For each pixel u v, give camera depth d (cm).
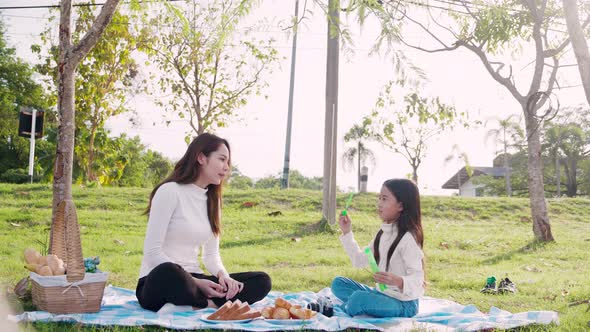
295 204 1352
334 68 1045
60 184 489
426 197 1515
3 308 373
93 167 1909
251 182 3166
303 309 375
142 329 330
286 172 1900
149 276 374
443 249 933
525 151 3791
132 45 1647
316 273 636
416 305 404
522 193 3850
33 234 867
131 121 1798
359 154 2250
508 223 1297
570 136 3584
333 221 1061
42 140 2883
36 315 348
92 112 1784
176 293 373
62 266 387
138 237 909
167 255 395
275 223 1112
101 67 1694
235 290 391
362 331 353
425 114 1291
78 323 334
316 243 936
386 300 390
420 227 386
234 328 340
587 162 3641
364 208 1357
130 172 3497
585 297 527
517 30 941
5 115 2973
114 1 500
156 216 384
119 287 496
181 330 336
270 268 689
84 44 495
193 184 402
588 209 1494
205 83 1738
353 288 420
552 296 541
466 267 745
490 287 575
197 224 397
